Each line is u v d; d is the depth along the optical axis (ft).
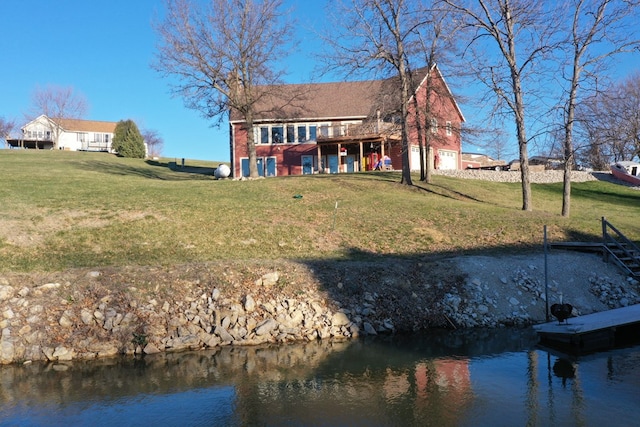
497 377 32.99
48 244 56.44
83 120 320.29
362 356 37.70
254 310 43.34
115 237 60.13
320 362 36.29
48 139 293.23
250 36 113.50
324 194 89.04
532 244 64.95
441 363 35.99
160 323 40.65
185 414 27.58
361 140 136.15
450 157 160.45
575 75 73.51
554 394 29.81
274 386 31.58
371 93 150.61
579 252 61.11
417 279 50.44
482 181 123.75
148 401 29.48
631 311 44.45
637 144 137.80
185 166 202.49
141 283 43.73
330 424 26.05
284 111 137.39
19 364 36.11
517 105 79.77
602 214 90.89
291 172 150.41
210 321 41.88
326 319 43.98
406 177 102.06
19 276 43.60
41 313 39.40
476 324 46.34
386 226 70.49
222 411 27.91
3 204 67.72
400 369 34.71
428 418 26.50
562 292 51.75
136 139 228.22
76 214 66.28
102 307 40.55
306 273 48.52
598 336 41.68
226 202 77.87
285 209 76.43
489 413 27.07
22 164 137.80
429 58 97.91
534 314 48.65
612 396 29.48
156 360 37.04
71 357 37.14
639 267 57.00
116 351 38.17
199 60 110.42
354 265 51.26
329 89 157.28
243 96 116.57
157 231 62.90
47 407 28.76
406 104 99.66
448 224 71.82
